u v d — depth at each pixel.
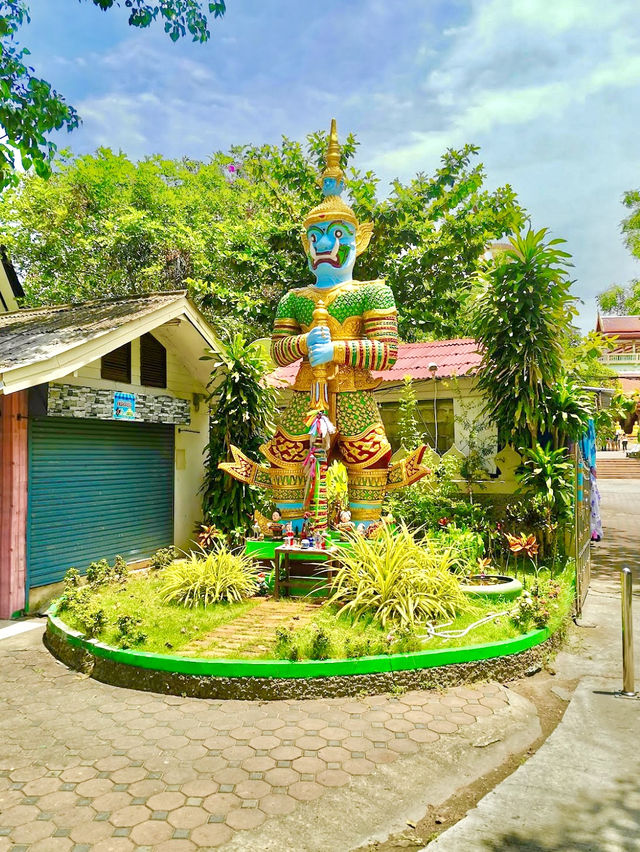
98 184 18.06
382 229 16.52
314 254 7.96
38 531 7.68
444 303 16.88
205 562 6.75
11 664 5.73
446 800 3.54
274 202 17.61
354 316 7.66
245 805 3.42
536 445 8.72
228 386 9.38
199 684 4.89
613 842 3.17
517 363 8.52
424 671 5.04
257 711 4.63
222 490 9.73
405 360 11.70
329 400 7.59
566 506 8.51
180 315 9.25
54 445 7.99
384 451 7.45
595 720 4.62
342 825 3.28
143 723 4.44
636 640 6.54
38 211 17.92
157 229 16.64
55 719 4.52
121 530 9.16
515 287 8.62
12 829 3.21
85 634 5.69
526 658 5.52
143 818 3.30
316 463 7.05
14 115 6.86
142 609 6.08
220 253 16.42
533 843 3.16
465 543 7.67
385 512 9.15
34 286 18.19
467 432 10.32
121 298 10.02
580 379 10.27
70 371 7.07
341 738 4.18
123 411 8.84
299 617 5.97
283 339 7.82
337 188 8.05
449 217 16.67
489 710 4.65
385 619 5.48
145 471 9.77
